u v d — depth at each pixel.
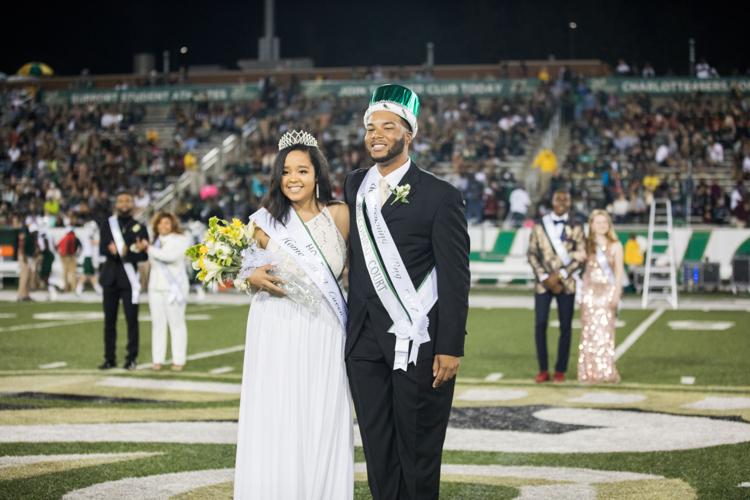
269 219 5.41
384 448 5.10
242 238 5.38
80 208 33.16
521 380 12.04
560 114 41.56
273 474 5.19
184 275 12.91
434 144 38.28
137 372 12.60
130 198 12.85
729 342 16.03
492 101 41.00
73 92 47.00
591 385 11.59
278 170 5.42
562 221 11.82
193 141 41.53
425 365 5.07
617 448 8.01
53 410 9.74
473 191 33.25
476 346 15.67
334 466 5.30
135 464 7.32
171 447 7.96
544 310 11.88
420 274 5.14
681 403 10.27
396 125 5.16
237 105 45.34
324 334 5.31
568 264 11.70
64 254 27.45
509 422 9.21
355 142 39.44
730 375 12.33
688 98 41.38
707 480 6.85
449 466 7.40
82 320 19.89
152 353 14.17
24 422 9.05
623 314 21.64
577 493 6.51
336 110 43.31
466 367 13.24
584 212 31.34
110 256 12.81
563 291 11.78
